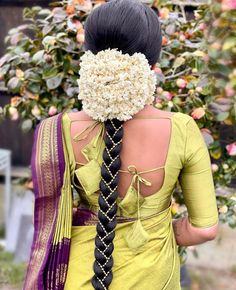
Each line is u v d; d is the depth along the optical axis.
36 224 1.21
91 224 1.17
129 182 1.13
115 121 1.10
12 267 2.88
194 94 1.76
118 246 1.14
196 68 1.73
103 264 1.13
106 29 1.09
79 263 1.17
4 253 3.03
